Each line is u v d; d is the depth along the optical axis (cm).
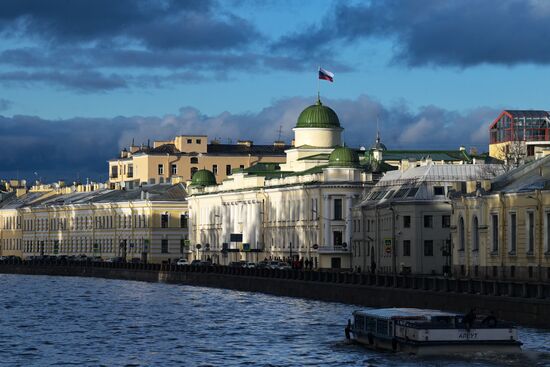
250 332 11938
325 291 15938
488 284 12025
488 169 18700
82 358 10162
